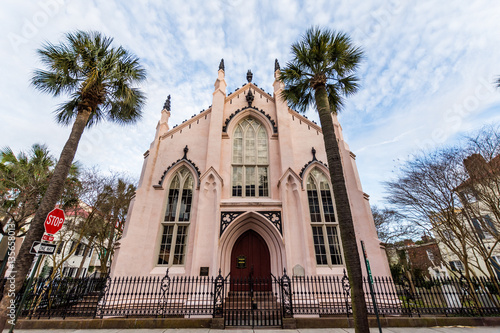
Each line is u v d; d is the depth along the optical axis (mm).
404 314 10359
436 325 9391
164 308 10688
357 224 13133
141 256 12344
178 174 14695
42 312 10891
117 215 24188
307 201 14023
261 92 17375
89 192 20531
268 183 14695
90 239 24406
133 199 13477
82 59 9852
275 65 18484
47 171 16531
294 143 15891
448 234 14742
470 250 20000
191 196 14156
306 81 10836
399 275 25609
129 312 10422
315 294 11602
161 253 12742
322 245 13219
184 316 10602
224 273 12445
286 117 16016
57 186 8398
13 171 15375
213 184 13602
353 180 14047
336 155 8516
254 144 15938
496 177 11727
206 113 16594
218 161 14375
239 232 13570
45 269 24984
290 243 12500
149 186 14023
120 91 10445
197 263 11883
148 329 8883
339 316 10328
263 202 13359
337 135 15547
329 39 10352
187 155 15125
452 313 10258
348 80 10984
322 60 10234
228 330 8727
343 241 7488
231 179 14773
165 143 15508
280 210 13273
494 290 10852
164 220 13492
